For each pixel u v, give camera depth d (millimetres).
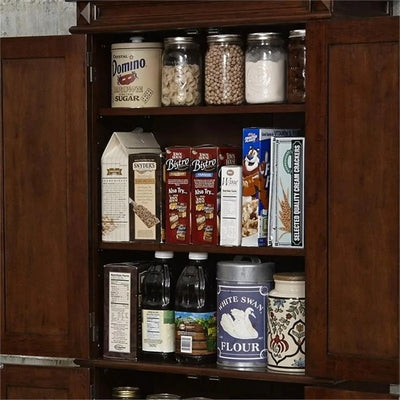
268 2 2408
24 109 2613
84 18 2586
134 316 2627
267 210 2504
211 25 2457
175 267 2686
